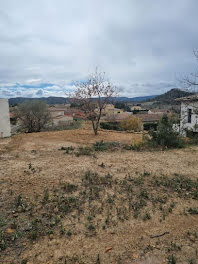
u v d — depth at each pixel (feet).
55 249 6.70
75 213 9.01
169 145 26.37
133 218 8.74
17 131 62.90
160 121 27.96
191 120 38.19
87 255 6.47
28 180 13.09
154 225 8.29
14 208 9.34
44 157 19.93
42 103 63.41
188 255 6.55
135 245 7.01
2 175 13.99
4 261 6.05
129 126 70.85
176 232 7.84
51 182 12.84
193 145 28.17
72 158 19.61
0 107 37.24
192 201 10.65
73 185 12.28
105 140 31.99
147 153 22.56
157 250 6.77
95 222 8.34
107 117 89.20
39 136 36.19
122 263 6.16
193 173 15.53
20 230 7.63
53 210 9.18
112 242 7.14
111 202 10.16
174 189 12.24
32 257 6.28
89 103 38.86
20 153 21.77
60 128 62.39
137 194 11.28
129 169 16.24
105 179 13.58
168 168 16.71
